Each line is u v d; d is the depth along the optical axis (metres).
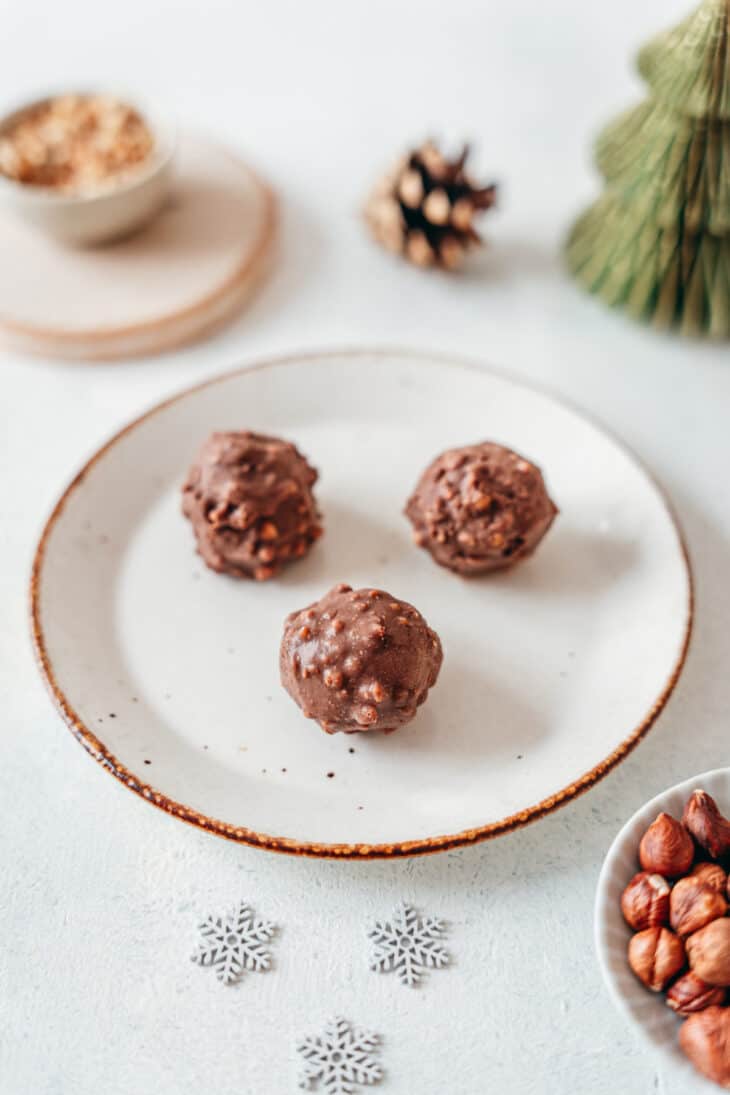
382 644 0.31
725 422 0.40
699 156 0.39
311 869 0.31
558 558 0.36
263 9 0.54
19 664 0.34
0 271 0.43
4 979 0.29
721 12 0.36
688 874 0.29
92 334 0.41
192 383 0.41
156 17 0.54
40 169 0.43
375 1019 0.29
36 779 0.32
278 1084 0.28
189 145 0.47
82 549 0.36
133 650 0.34
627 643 0.34
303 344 0.42
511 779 0.31
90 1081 0.28
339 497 0.38
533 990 0.29
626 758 0.32
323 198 0.47
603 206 0.43
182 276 0.43
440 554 0.35
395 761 0.32
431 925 0.30
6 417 0.40
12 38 0.53
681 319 0.42
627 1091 0.28
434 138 0.43
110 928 0.30
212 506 0.34
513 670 0.34
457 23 0.54
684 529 0.37
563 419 0.38
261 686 0.33
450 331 0.43
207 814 0.30
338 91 0.51
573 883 0.31
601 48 0.52
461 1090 0.28
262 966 0.29
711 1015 0.27
